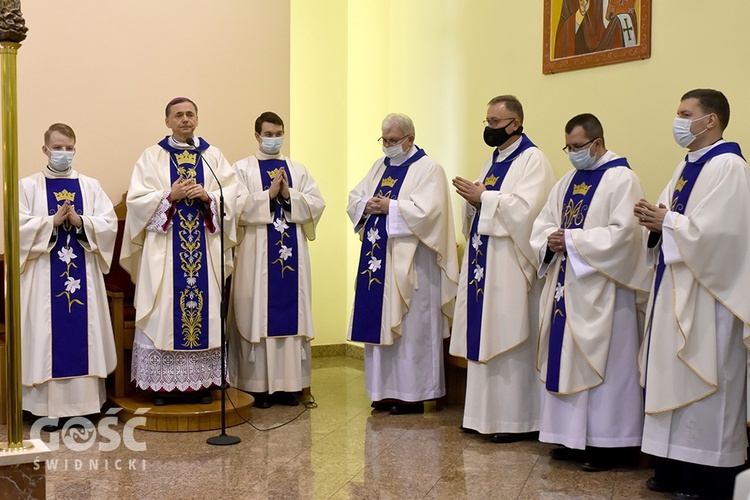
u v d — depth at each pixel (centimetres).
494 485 422
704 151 407
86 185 557
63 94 629
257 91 711
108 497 400
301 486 417
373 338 574
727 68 492
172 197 535
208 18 687
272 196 593
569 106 584
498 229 503
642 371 426
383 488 415
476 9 655
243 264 599
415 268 575
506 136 519
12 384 313
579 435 449
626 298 452
